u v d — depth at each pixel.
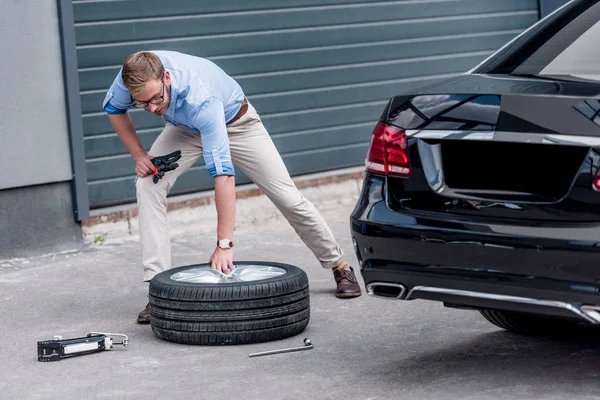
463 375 4.59
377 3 9.30
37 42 7.40
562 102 3.88
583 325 5.37
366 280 4.40
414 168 4.22
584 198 3.81
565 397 4.17
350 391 4.44
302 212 5.90
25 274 7.07
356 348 5.13
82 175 7.69
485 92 4.10
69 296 6.45
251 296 5.16
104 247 7.85
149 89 4.97
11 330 5.70
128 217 8.05
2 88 7.27
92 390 4.58
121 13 8.01
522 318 5.13
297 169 9.02
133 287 6.66
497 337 5.22
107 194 8.05
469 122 4.08
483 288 4.03
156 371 4.83
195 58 5.42
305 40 8.94
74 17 7.81
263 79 8.76
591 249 3.76
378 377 4.62
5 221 7.40
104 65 7.97
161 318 5.26
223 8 8.48
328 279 6.71
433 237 4.10
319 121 9.09
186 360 4.99
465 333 5.32
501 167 4.03
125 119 5.55
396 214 4.24
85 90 7.91
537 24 4.83
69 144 7.64
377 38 9.33
